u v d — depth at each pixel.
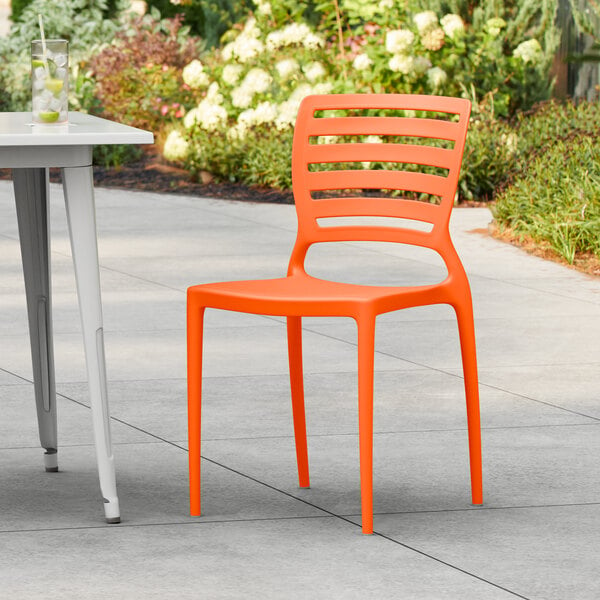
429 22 14.03
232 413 5.79
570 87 15.44
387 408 5.88
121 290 8.72
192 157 14.21
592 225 9.79
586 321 7.79
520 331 7.52
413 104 4.72
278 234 11.16
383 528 4.33
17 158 4.13
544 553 4.09
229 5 17.78
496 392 6.16
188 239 10.86
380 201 4.79
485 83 14.57
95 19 17.00
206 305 4.37
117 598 3.71
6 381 6.36
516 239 10.66
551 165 11.09
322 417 5.73
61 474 4.93
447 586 3.80
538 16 14.99
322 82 14.53
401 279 9.05
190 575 3.88
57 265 9.59
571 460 5.10
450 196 4.59
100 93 16.20
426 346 7.15
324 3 15.27
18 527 4.32
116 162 15.06
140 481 4.83
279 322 7.85
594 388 6.24
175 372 6.54
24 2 17.30
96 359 4.29
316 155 4.85
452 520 4.41
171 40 16.53
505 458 5.13
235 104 14.57
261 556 4.05
